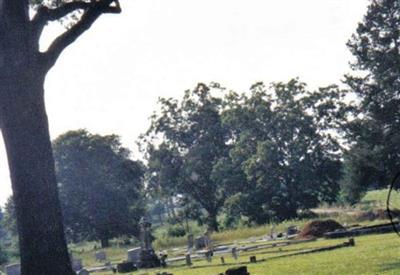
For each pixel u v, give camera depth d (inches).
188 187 3575.3
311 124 2940.5
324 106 2928.2
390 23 2598.4
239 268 760.3
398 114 2564.0
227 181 3257.9
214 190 3550.7
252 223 3073.3
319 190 2967.5
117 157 3966.5
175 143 3678.6
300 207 2979.8
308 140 2933.1
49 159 531.8
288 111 2997.0
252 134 3198.8
